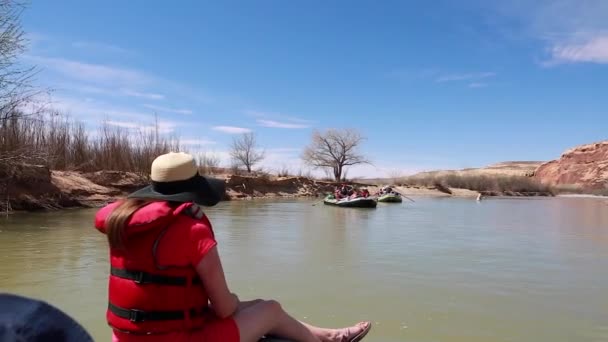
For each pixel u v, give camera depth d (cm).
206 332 285
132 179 2588
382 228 1753
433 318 644
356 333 386
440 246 1283
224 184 309
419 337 571
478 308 691
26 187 1972
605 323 629
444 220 2173
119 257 278
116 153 2803
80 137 2688
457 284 832
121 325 275
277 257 1072
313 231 1600
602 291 793
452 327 608
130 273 273
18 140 1903
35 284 770
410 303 714
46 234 1305
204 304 287
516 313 670
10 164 1820
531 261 1066
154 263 268
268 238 1398
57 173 2308
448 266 991
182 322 274
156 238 268
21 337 129
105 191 2386
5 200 1875
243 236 1437
